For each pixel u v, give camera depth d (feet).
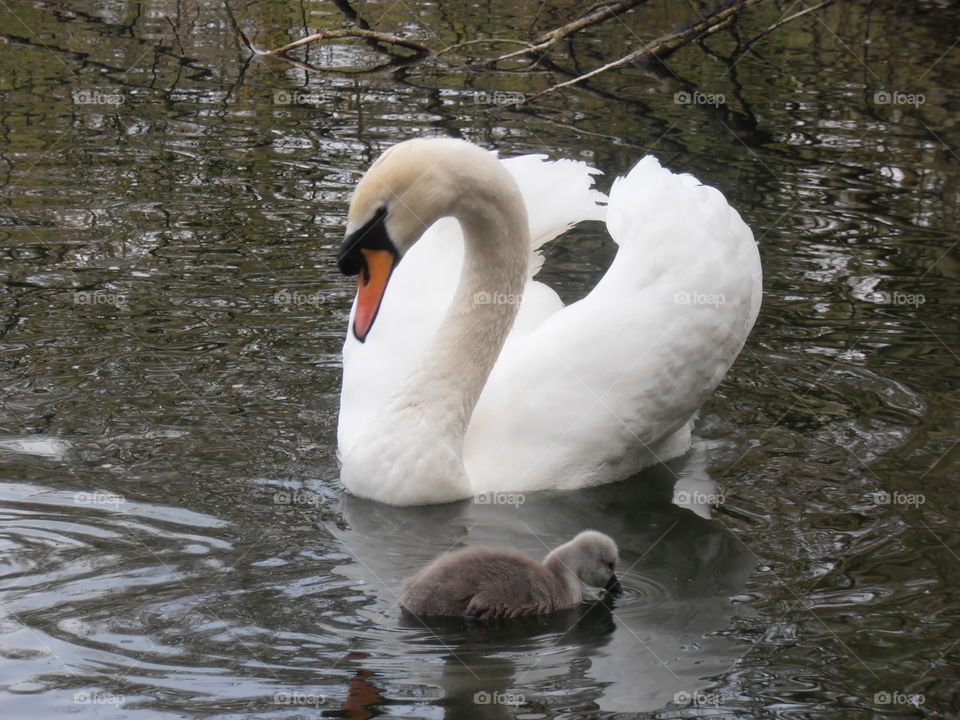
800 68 70.49
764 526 28.40
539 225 35.14
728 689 22.02
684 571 26.58
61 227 45.85
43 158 53.26
